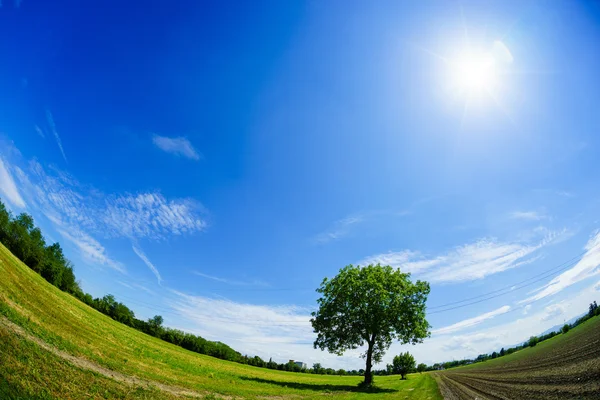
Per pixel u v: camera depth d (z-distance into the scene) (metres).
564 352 45.94
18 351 14.14
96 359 20.47
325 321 45.53
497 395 23.33
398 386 43.66
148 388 17.59
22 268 50.66
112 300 101.69
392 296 43.97
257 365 121.62
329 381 54.59
